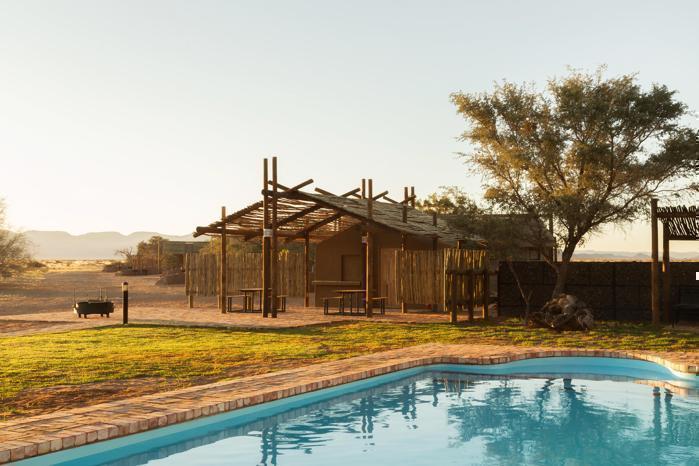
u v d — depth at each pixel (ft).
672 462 25.62
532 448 27.50
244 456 25.95
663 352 45.68
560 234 67.82
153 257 268.00
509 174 70.28
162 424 26.35
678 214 64.13
